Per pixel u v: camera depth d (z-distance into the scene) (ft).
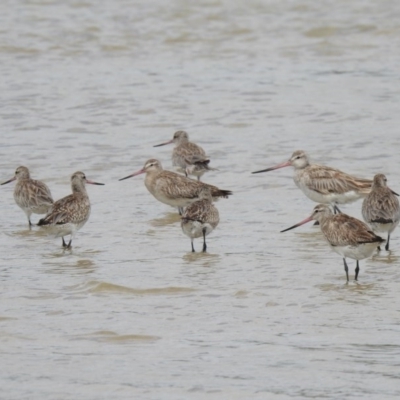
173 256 55.62
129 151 80.69
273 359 40.19
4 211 66.80
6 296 48.75
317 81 101.76
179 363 39.99
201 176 73.82
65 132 86.17
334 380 37.93
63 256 56.03
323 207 53.72
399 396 36.37
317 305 46.85
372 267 52.85
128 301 47.83
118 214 65.21
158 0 134.51
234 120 88.79
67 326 44.47
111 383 38.04
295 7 130.31
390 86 98.58
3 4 133.49
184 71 107.04
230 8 130.21
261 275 51.75
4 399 36.70
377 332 43.11
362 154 77.00
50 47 116.37
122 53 114.83
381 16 126.00
